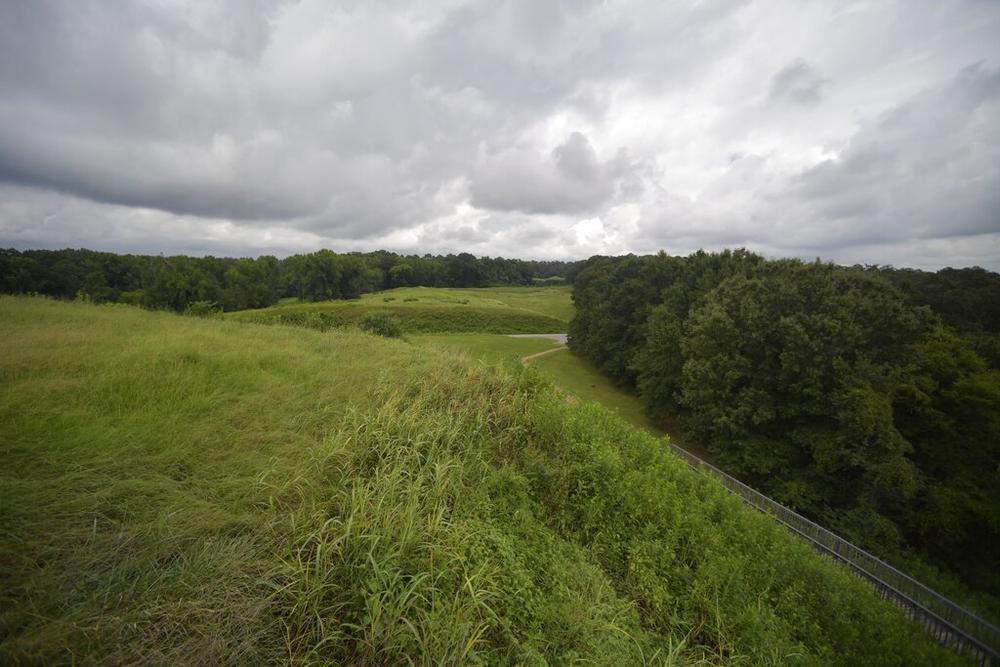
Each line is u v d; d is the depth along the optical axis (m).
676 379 27.22
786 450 19.84
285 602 3.34
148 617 2.91
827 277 22.34
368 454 5.54
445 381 8.88
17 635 2.66
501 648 3.59
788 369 19.12
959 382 18.17
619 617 4.44
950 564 17.75
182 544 3.68
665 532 6.26
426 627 3.27
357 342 13.12
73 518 3.62
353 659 3.11
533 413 8.50
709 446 22.20
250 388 7.26
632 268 49.84
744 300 22.12
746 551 6.82
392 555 3.68
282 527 4.02
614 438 9.16
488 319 68.94
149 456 4.71
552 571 4.73
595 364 45.28
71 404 5.48
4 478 3.85
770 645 4.84
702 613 5.20
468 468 5.93
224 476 4.68
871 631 6.16
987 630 9.42
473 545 4.34
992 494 17.27
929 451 18.89
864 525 15.80
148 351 8.00
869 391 16.77
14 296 15.98
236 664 2.79
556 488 6.46
